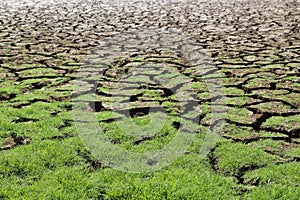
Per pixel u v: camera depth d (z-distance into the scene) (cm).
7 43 831
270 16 1320
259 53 755
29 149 363
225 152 366
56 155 354
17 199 297
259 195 304
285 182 321
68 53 747
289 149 377
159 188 308
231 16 1332
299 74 614
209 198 300
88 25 1113
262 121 441
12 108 461
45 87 546
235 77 600
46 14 1381
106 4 1822
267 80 583
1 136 390
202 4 1817
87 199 302
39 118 433
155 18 1280
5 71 618
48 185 315
